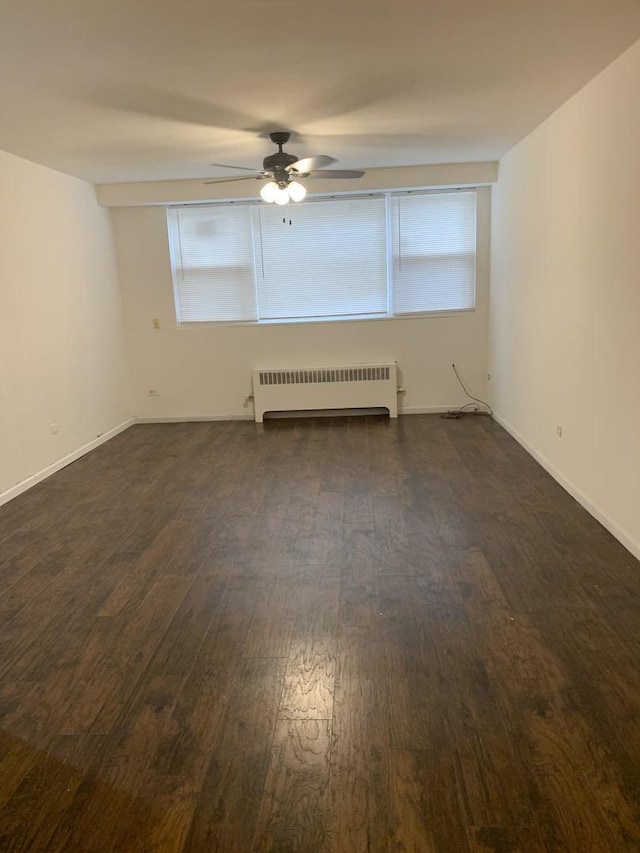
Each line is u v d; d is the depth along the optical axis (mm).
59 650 2463
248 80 3068
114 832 1622
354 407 6469
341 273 6387
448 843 1547
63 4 2207
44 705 2133
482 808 1644
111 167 5062
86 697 2170
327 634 2502
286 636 2502
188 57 2748
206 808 1684
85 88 3109
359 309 6465
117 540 3555
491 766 1782
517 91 3488
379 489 4219
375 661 2307
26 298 4637
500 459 4781
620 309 3117
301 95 3336
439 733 1922
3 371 4316
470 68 3059
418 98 3502
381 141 4543
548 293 4281
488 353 6387
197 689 2188
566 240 3883
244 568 3127
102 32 2461
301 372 6422
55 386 5039
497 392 6020
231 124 3865
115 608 2779
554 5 2375
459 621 2553
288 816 1646
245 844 1569
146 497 4281
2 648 2488
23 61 2744
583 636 2402
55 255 5105
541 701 2045
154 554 3342
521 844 1533
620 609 2582
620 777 1722
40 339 4824
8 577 3125
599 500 3480
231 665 2320
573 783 1710
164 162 4957
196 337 6539
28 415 4621
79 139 4105
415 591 2816
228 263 6395
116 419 6254
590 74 3270
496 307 5953
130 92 3191
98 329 5895
